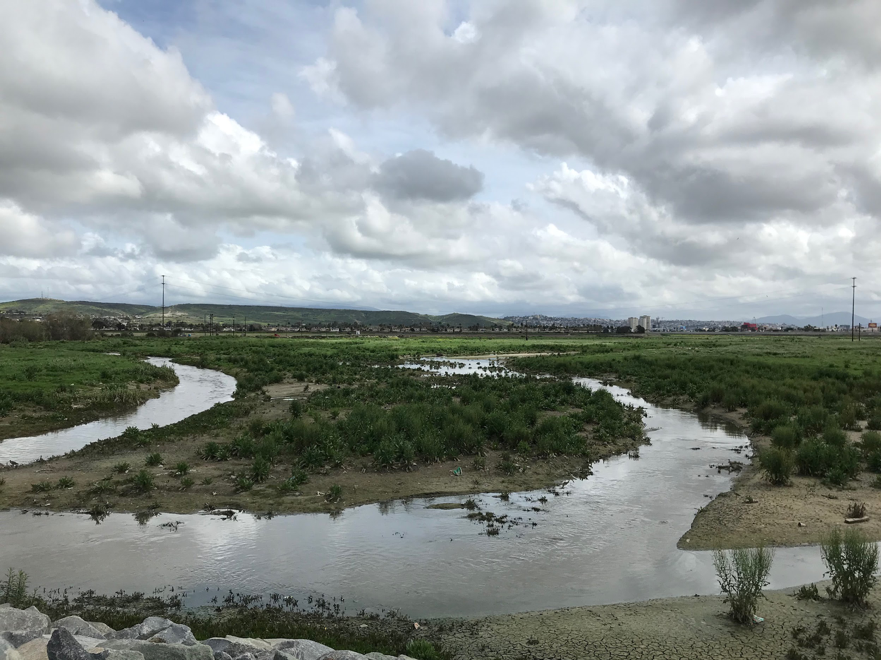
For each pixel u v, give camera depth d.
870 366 51.50
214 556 12.05
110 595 10.22
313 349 89.81
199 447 21.09
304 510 14.94
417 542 12.89
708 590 10.56
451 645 8.45
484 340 130.88
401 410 24.52
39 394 33.56
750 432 25.92
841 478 16.67
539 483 17.61
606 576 11.19
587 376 53.38
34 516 14.37
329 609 9.80
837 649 8.00
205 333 167.38
